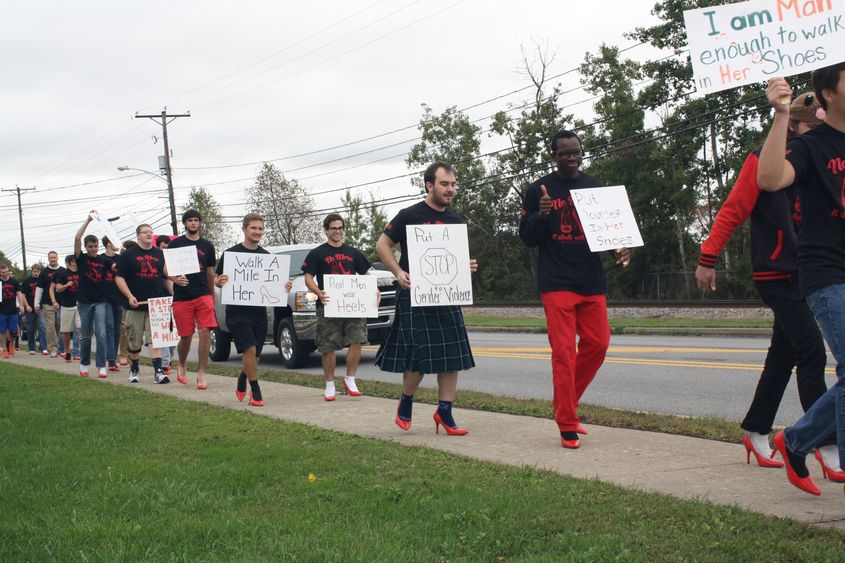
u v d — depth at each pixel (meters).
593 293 6.03
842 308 3.64
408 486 4.68
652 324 22.58
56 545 3.75
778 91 3.63
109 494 4.66
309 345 14.25
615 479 4.83
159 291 12.18
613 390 9.84
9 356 19.03
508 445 6.05
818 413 4.07
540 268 6.08
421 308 6.61
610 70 48.44
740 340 17.41
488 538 3.68
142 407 8.55
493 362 14.17
